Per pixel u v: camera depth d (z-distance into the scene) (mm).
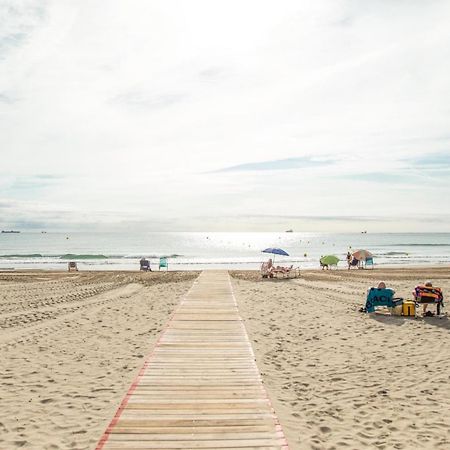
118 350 10172
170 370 8062
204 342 10172
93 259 56500
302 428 6117
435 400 7184
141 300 17969
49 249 89438
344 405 6977
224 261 53281
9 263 48781
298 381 8109
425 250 84875
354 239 177750
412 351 10148
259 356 9680
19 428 6082
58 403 6973
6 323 13273
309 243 133375
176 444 5246
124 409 6258
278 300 17984
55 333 11945
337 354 9930
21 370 8688
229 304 15789
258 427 5723
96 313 14953
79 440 5711
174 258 60375
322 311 15375
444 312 15023
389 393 7512
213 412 6168
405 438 5852
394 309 14438
